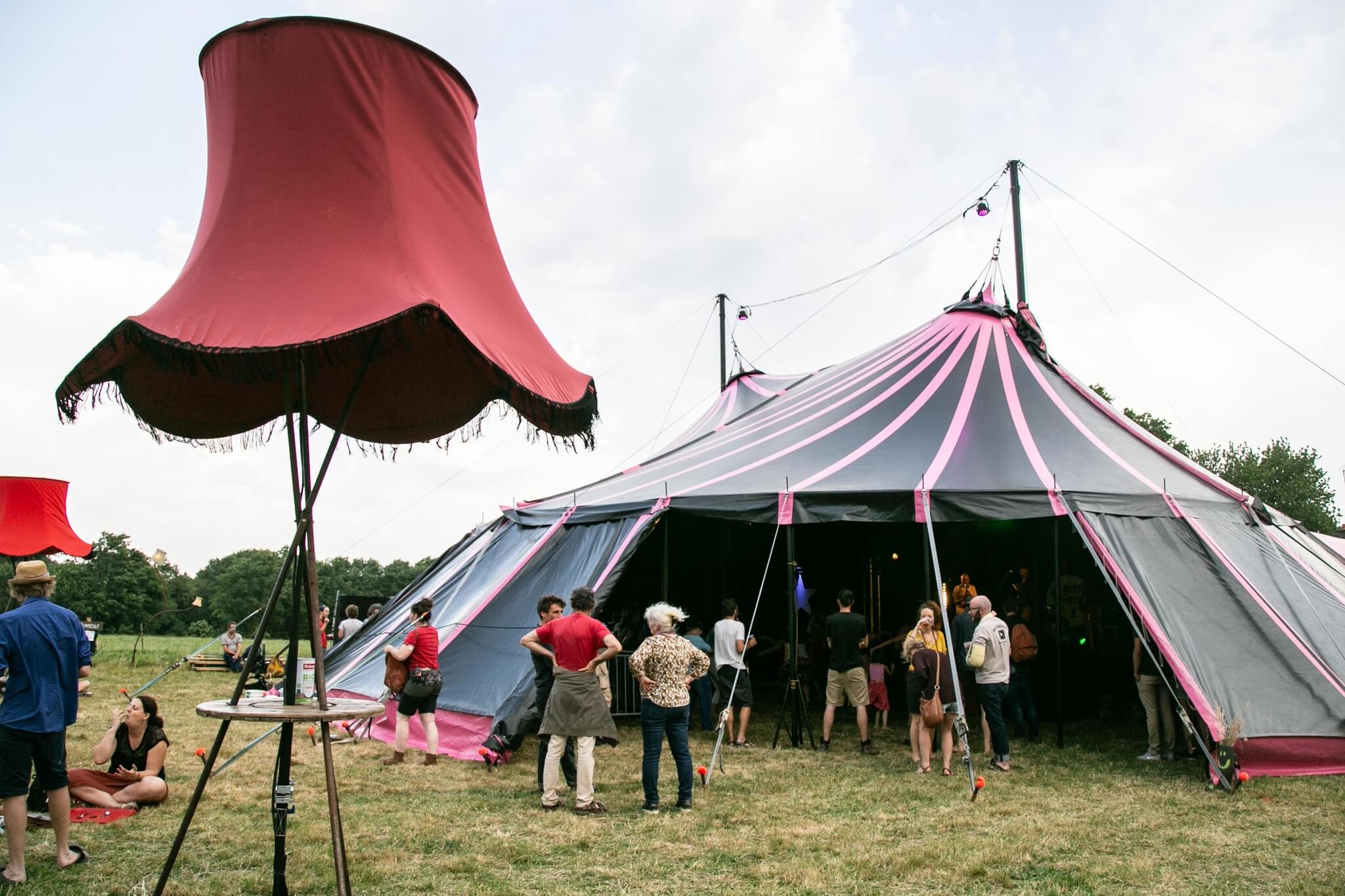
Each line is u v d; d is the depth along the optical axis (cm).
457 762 717
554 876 439
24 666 423
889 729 934
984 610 717
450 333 328
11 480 1116
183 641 3316
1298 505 4488
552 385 360
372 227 347
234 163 352
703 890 420
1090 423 1012
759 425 1141
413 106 376
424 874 439
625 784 640
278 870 361
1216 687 673
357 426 480
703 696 907
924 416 991
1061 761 734
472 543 1125
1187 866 455
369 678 873
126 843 478
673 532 1334
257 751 755
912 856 465
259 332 314
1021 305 1172
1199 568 768
